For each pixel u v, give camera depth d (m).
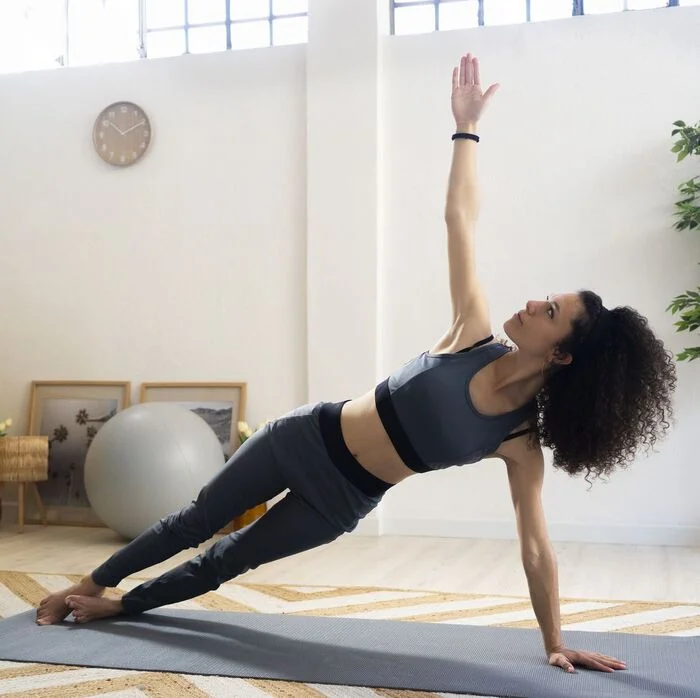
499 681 2.68
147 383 6.46
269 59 6.31
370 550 5.42
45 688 2.68
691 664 2.85
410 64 6.05
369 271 6.00
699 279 5.57
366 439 2.89
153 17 6.81
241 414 6.25
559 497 5.71
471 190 2.97
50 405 6.62
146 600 3.40
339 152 6.07
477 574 4.70
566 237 5.77
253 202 6.32
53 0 6.95
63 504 6.52
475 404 2.74
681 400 5.52
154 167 6.50
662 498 5.55
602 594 4.20
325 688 2.66
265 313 6.29
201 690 2.65
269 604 3.94
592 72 5.78
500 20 6.16
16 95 6.76
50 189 6.69
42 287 6.70
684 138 5.20
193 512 3.18
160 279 6.48
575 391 2.61
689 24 5.65
